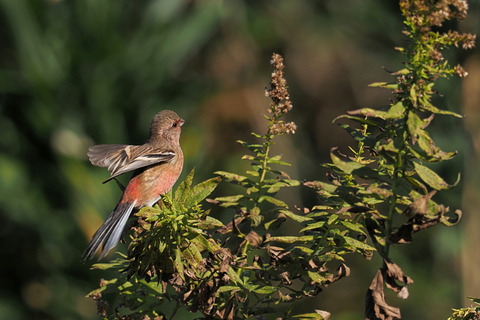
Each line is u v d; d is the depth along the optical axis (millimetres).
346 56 17734
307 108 18125
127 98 13023
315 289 4918
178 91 13961
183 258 4887
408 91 4406
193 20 13539
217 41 17141
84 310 13000
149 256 4863
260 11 17516
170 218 4832
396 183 4488
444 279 14391
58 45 12766
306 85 18016
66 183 12742
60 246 12797
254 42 17438
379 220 4648
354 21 16484
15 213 12695
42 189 12875
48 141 12867
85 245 12680
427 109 4359
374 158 5484
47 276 13219
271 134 5270
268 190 5199
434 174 4355
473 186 13539
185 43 13414
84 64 12719
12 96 12984
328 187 4805
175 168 8898
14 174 12734
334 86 17969
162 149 8805
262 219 5152
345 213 4875
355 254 15977
